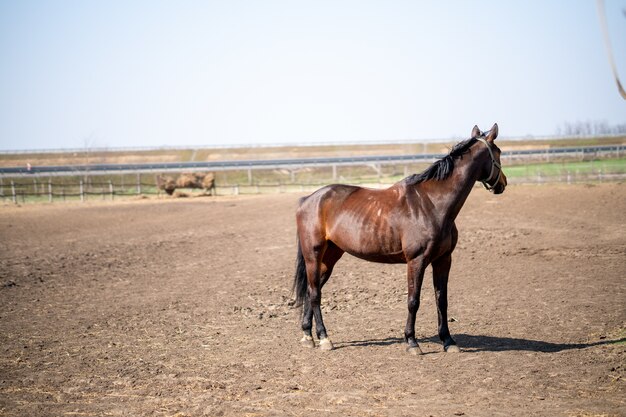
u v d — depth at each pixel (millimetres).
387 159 71312
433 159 70625
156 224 30375
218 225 29125
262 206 37031
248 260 19062
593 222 23875
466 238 21422
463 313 11484
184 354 9148
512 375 7691
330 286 14594
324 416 6484
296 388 7434
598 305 11578
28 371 8422
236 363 8586
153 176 67188
